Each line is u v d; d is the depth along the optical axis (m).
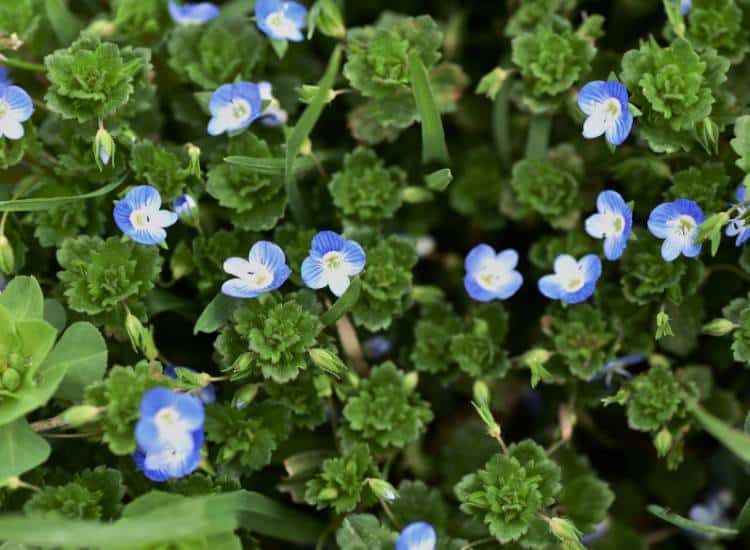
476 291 0.38
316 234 0.37
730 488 0.39
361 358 0.38
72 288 0.37
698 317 0.38
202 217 0.39
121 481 0.36
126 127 0.38
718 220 0.36
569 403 0.38
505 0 0.42
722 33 0.38
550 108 0.39
